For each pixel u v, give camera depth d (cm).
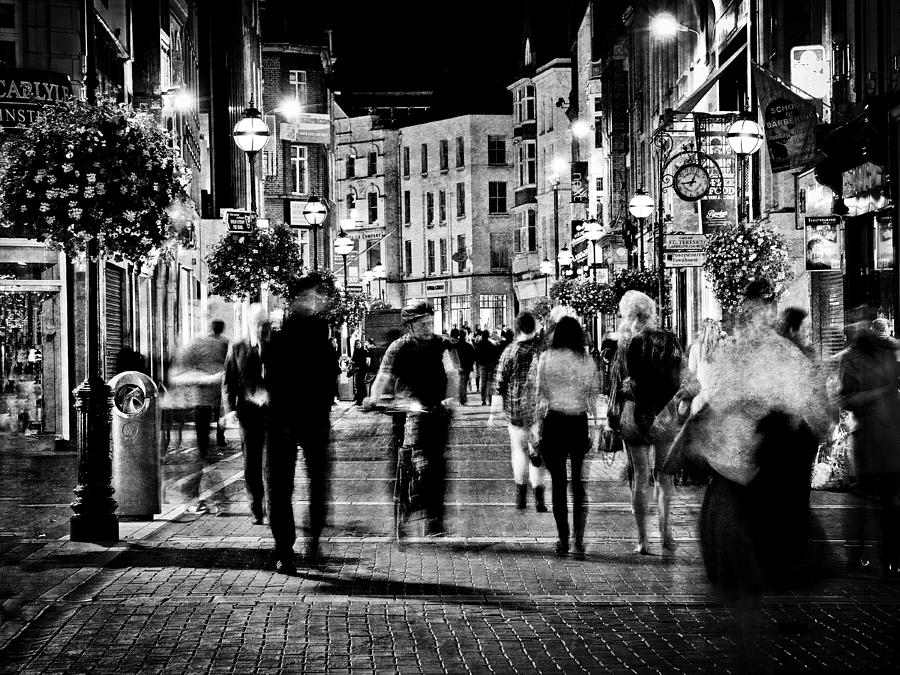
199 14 4616
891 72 2109
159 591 932
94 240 1349
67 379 2411
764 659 635
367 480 1742
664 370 1067
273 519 1015
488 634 795
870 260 2261
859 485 1018
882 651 747
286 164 6512
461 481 1709
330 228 7331
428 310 1170
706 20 3834
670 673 701
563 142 9019
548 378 1087
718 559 621
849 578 977
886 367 995
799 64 2494
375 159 10938
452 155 10294
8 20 2430
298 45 6756
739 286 2381
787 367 618
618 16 5772
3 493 1602
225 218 4453
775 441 615
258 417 1270
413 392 1162
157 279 3472
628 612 859
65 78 2297
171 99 3544
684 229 3906
